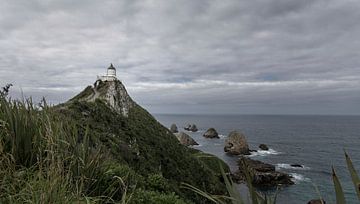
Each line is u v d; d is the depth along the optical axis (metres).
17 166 4.65
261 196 1.89
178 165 45.94
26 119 5.00
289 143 129.88
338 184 1.50
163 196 7.98
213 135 150.12
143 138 49.88
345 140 142.62
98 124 38.09
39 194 3.59
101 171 5.16
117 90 67.06
